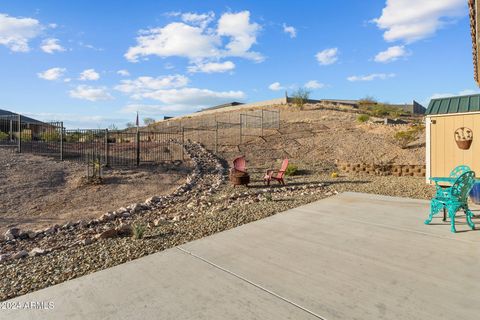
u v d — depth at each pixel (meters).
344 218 6.50
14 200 10.55
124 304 3.23
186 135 28.06
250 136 25.44
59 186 12.41
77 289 3.60
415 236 5.20
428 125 10.70
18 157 15.68
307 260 4.27
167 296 3.38
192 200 10.50
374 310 3.00
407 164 14.73
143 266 4.21
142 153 19.23
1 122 21.95
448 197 5.67
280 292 3.40
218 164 17.72
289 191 10.99
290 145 21.92
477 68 10.35
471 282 3.52
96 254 4.92
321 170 16.00
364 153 18.53
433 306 3.05
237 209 7.72
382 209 7.26
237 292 3.43
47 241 6.79
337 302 3.17
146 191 12.47
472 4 5.95
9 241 6.89
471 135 9.71
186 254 4.62
